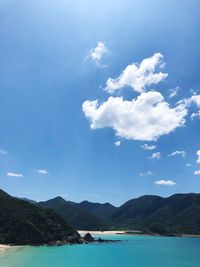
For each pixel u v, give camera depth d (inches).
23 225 5329.7
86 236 6707.7
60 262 3730.3
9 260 3614.7
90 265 3698.3
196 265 3964.1
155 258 4589.1
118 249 5644.7
